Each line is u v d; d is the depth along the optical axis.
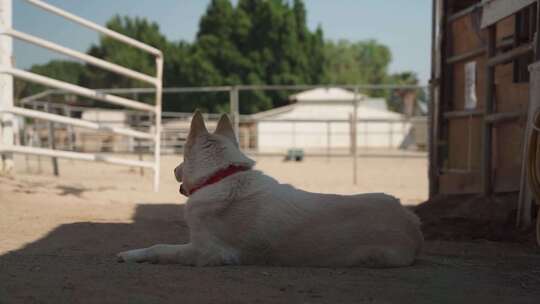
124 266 4.27
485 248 5.82
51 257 4.68
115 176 14.44
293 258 4.36
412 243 4.56
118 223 6.82
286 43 49.28
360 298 3.40
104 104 42.91
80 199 8.75
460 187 8.62
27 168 15.37
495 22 7.35
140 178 14.08
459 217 7.49
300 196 4.51
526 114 6.97
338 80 73.56
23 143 19.08
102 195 9.42
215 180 4.53
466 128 8.73
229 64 48.25
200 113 4.68
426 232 6.96
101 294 3.33
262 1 50.16
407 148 37.66
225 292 3.46
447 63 9.22
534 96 6.11
